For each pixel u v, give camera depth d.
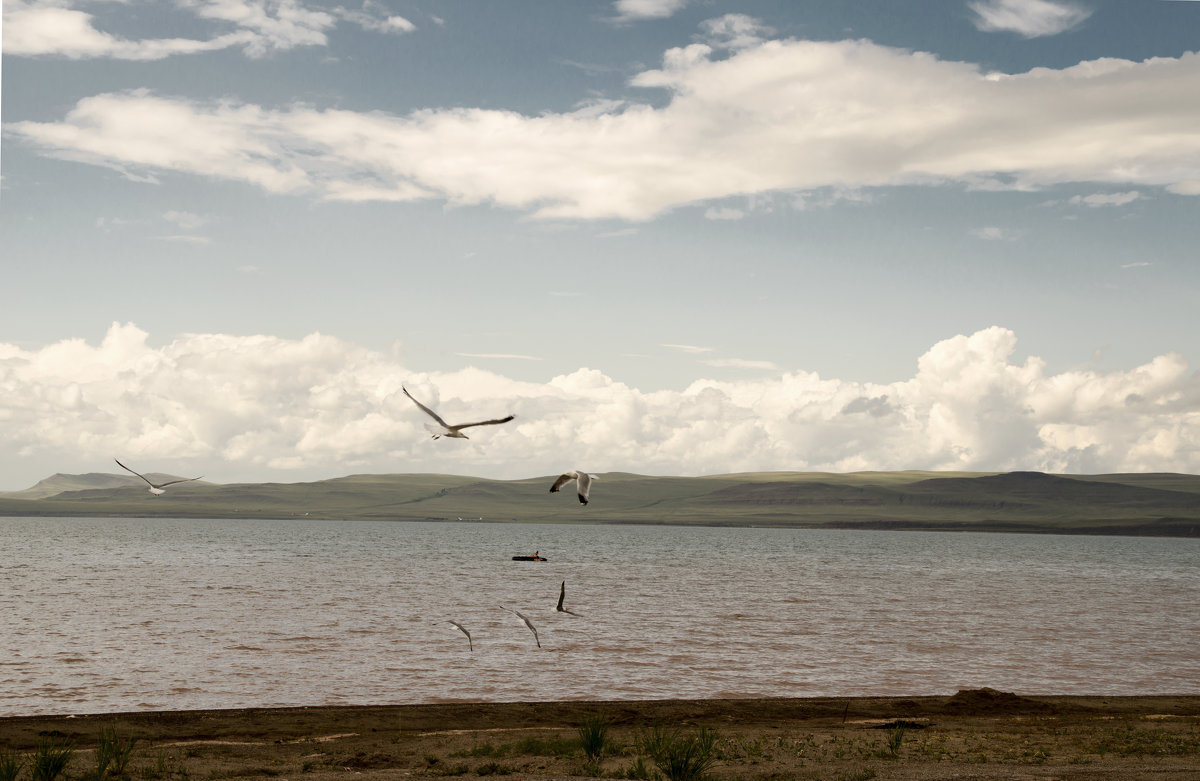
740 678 41.44
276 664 43.56
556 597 82.81
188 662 43.97
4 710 33.38
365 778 21.81
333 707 32.22
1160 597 95.06
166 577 103.75
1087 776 21.20
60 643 49.88
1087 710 33.09
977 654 49.91
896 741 25.70
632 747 25.88
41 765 21.08
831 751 25.36
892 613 72.12
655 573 125.62
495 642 51.28
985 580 120.56
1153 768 22.39
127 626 57.72
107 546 193.38
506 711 32.06
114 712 32.97
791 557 186.88
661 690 38.47
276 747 26.09
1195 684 41.75
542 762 23.69
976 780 20.78
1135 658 49.22
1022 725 30.23
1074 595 95.50
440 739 27.48
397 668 42.75
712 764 23.53
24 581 95.50
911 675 43.03
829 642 53.78
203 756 24.66
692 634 56.22
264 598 78.69
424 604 74.50
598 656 46.97
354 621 61.19
